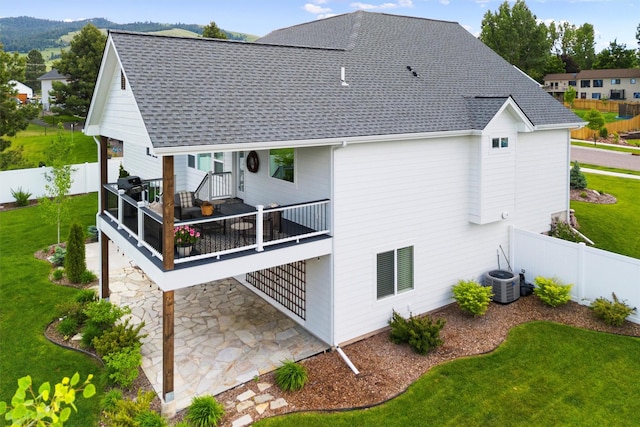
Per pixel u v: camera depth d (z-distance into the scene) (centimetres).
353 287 1258
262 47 1434
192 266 1017
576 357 1167
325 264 1231
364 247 1266
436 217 1407
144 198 1522
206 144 971
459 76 1766
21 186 2803
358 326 1278
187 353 1209
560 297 1409
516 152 1520
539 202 1744
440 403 1005
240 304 1503
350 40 1708
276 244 1141
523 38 6675
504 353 1193
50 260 1875
